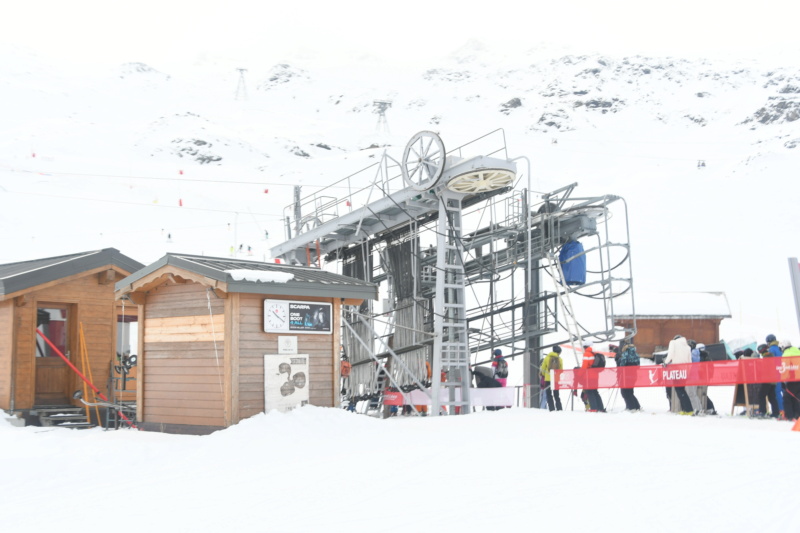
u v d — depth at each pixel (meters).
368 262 22.86
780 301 45.62
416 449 10.75
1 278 16.52
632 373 16.28
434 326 19.16
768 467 8.77
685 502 7.01
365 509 7.02
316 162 133.88
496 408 19.52
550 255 20.02
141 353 15.23
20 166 84.81
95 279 18.22
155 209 67.75
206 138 145.75
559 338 35.75
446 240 19.36
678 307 33.94
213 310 13.97
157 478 9.20
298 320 14.38
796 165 95.94
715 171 103.69
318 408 13.94
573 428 12.91
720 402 20.83
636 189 96.62
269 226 65.06
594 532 6.00
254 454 10.84
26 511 7.48
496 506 6.98
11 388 16.39
